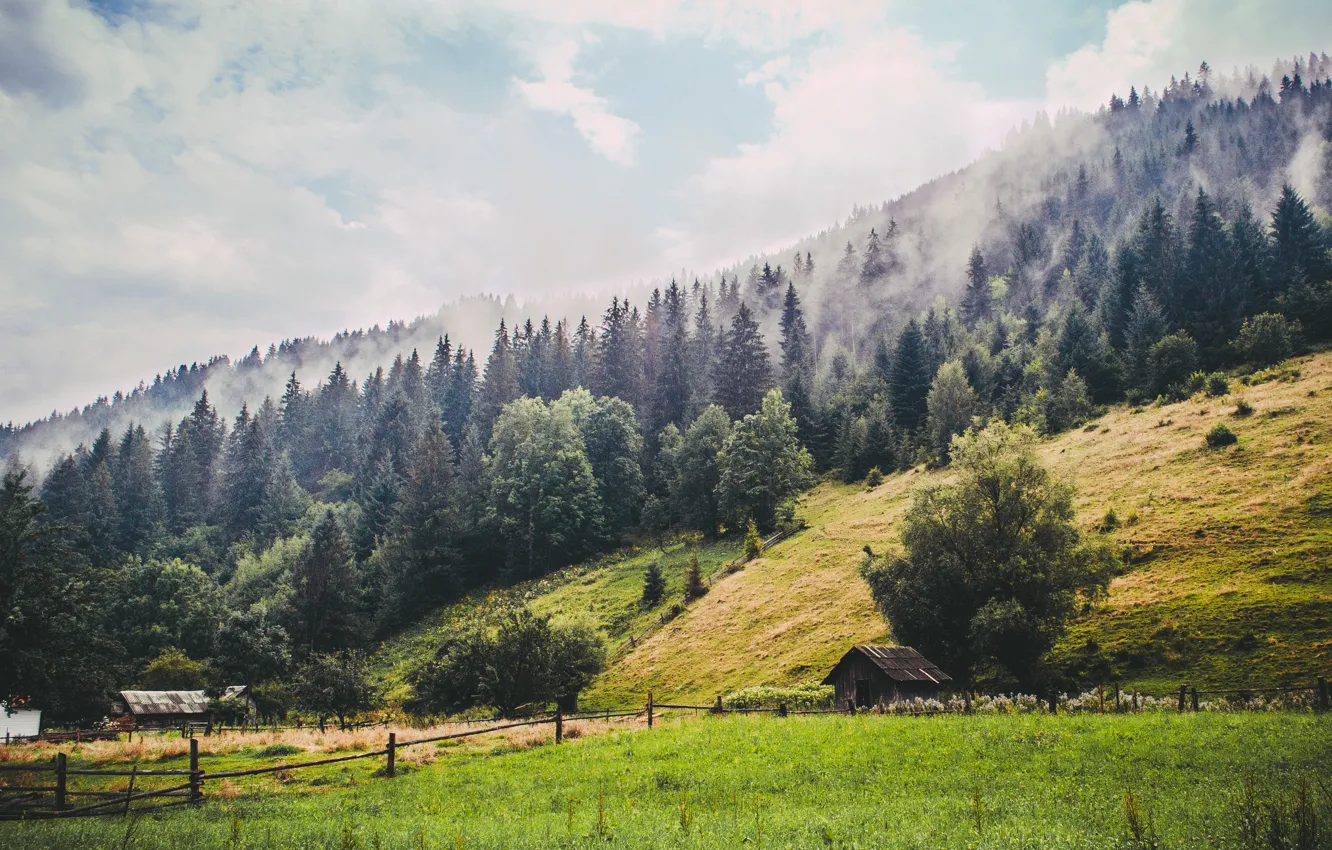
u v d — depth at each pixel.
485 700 53.12
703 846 11.82
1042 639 45.16
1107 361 111.56
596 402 147.25
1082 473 76.81
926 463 108.38
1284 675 37.97
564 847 12.20
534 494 115.75
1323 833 10.13
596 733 29.89
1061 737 21.16
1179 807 12.76
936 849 11.02
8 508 44.44
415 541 111.62
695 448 117.94
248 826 14.65
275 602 99.25
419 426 166.25
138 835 13.74
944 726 24.38
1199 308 115.19
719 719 31.44
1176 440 76.56
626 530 122.50
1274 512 54.66
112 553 131.12
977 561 49.19
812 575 78.50
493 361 173.12
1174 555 54.12
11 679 40.38
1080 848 10.62
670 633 76.25
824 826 12.86
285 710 66.19
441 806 17.17
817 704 44.94
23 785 19.72
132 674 75.69
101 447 181.12
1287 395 77.94
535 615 57.22
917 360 133.88
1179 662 42.50
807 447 133.38
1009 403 113.88
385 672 86.56
